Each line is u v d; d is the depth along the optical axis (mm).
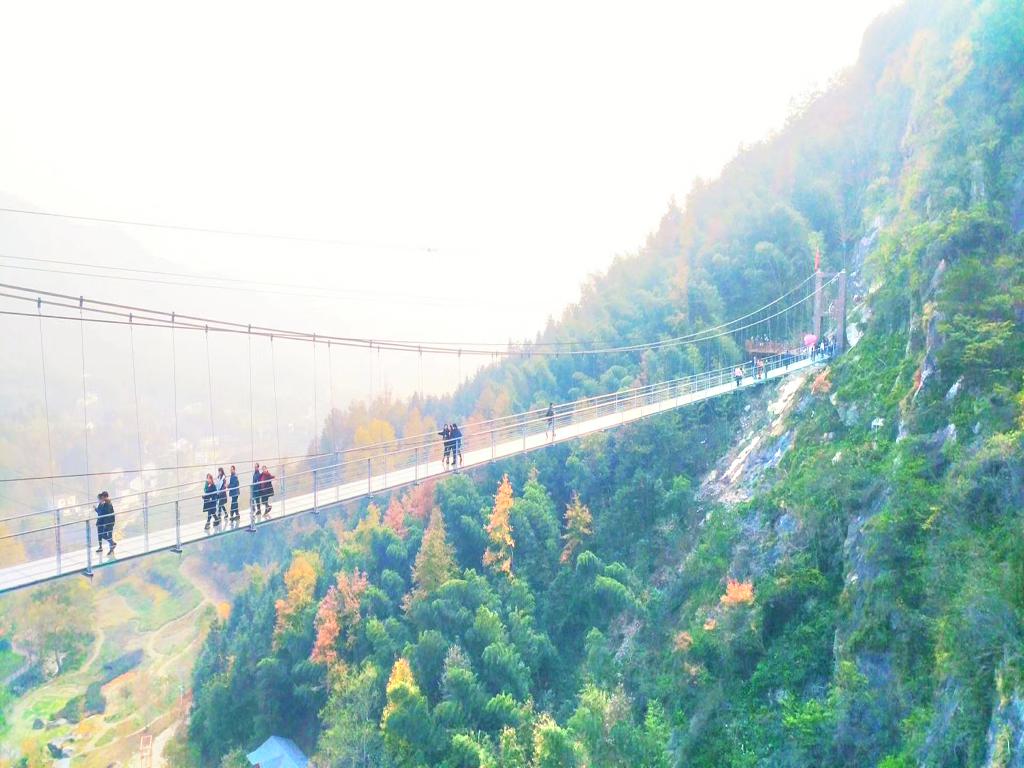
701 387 58156
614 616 45625
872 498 28906
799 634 28500
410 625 49719
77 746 62906
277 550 95062
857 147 81188
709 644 32062
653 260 97750
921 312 33344
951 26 55938
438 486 60781
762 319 70312
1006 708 15648
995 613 17312
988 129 35469
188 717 61750
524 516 54125
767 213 80875
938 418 26797
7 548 82000
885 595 23641
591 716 30016
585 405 71188
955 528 21875
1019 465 20359
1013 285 27094
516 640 44906
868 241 61562
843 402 38625
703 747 28312
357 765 40250
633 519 51719
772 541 34875
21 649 77188
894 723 20844
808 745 23297
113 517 21953
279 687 52844
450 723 39312
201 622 83000
